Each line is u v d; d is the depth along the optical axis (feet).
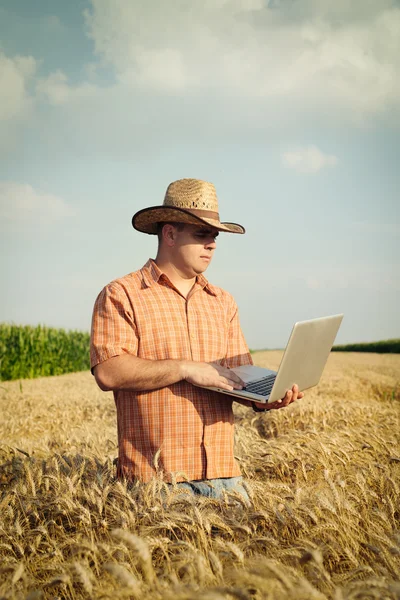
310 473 14.67
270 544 8.54
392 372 43.83
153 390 10.37
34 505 10.34
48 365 62.69
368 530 9.12
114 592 6.80
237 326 11.95
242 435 19.30
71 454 15.58
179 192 10.65
